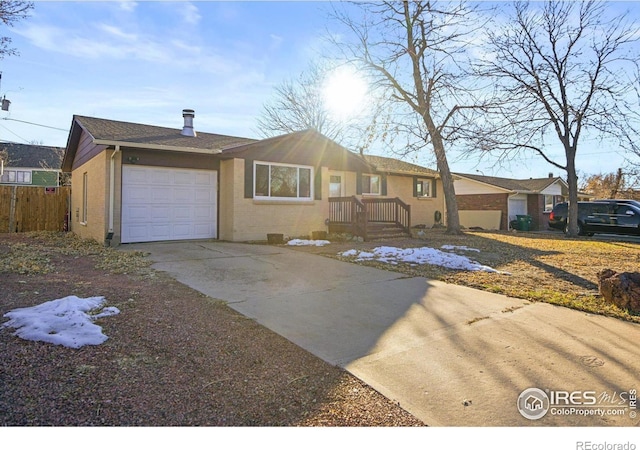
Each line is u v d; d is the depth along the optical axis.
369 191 17.16
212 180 11.69
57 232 14.44
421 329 4.24
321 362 3.36
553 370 3.25
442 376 3.12
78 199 13.59
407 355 3.54
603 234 16.84
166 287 5.43
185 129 12.76
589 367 3.31
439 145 14.95
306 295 5.48
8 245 9.68
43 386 2.59
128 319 3.98
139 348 3.33
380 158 19.70
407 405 2.68
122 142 9.29
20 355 2.99
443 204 20.77
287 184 12.77
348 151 14.30
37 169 26.08
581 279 6.85
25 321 3.61
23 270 6.04
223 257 8.18
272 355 3.44
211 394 2.71
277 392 2.80
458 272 7.30
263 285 5.94
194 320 4.14
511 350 3.68
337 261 8.21
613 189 32.81
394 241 12.20
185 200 11.12
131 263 7.06
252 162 11.74
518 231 21.44
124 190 9.98
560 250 10.88
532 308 5.09
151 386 2.74
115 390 2.64
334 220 13.71
